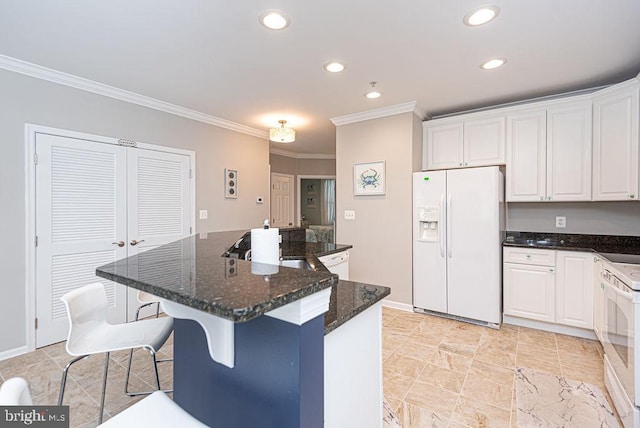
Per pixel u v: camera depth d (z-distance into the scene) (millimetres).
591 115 2881
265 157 4758
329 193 8586
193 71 2646
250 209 4516
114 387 2072
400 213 3604
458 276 3262
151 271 985
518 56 2389
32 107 2592
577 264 2828
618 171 2637
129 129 3201
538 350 2643
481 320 3156
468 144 3486
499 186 3123
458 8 1813
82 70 2635
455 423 1758
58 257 2740
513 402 1949
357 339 1250
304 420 846
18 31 2041
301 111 3725
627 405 1665
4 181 2469
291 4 1775
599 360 2467
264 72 2668
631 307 1642
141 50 2299
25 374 2236
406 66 2555
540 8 1810
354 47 2254
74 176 2830
